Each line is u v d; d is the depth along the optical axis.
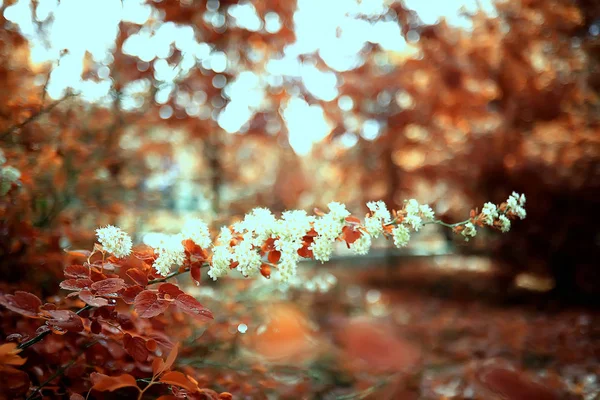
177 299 1.59
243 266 1.62
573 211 6.26
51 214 3.00
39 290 2.33
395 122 6.65
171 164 5.47
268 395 2.84
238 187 6.84
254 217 1.71
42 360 1.93
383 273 8.93
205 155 5.95
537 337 3.96
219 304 3.12
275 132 5.94
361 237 1.68
